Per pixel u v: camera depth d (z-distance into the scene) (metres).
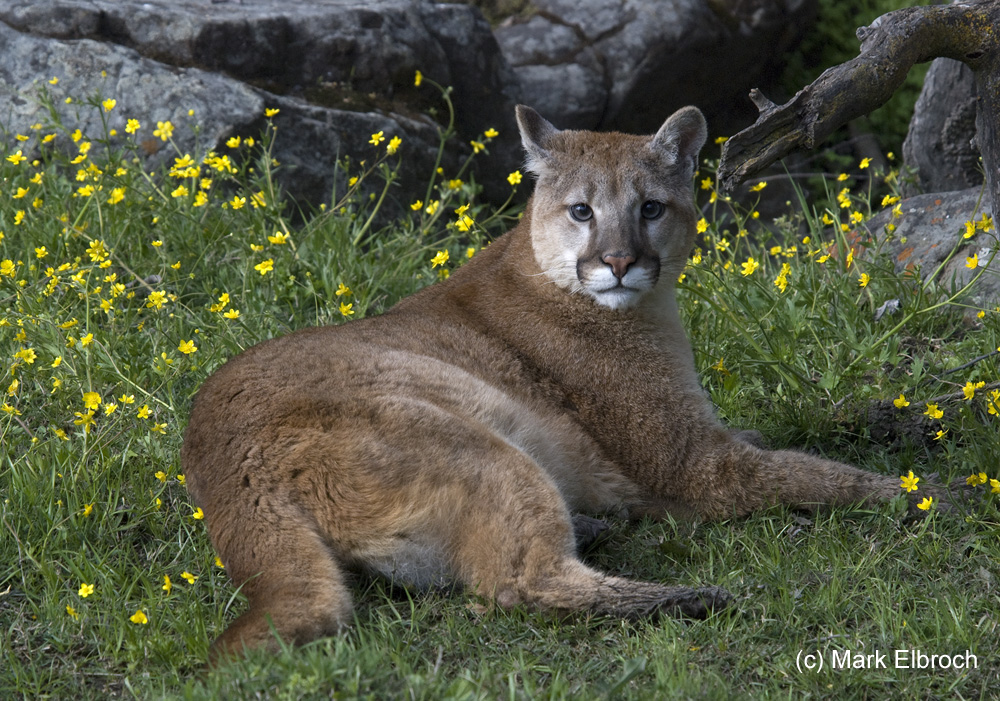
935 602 7.18
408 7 16.81
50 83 14.33
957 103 14.84
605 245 8.84
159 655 6.69
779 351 10.51
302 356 7.84
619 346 9.04
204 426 7.55
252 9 16.00
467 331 9.05
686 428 8.91
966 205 13.07
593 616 7.10
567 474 8.69
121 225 12.30
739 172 7.39
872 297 11.76
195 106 14.49
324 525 6.99
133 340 10.47
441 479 7.12
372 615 7.16
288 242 12.33
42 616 7.19
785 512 8.64
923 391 10.28
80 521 8.12
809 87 7.46
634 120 21.25
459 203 16.02
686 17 20.97
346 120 15.23
